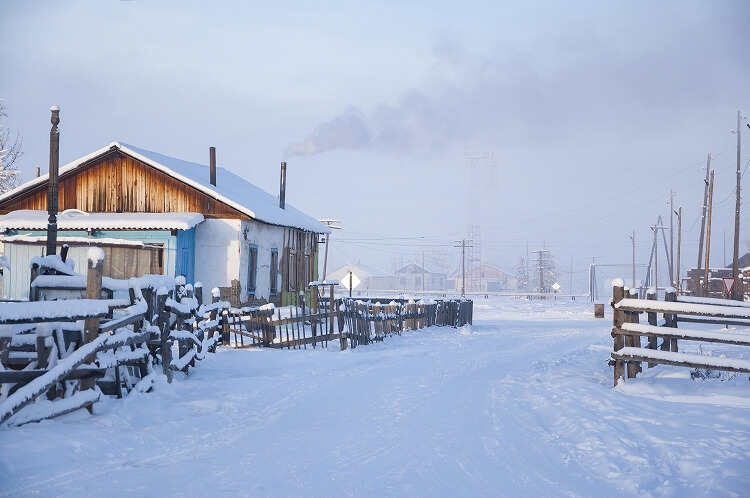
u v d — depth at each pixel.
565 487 7.44
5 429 8.84
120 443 8.88
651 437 9.48
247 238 31.05
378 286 170.12
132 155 30.88
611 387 14.09
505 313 64.06
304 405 12.35
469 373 17.47
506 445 9.41
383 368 18.00
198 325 17.17
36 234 29.69
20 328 10.06
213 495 6.83
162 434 9.55
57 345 10.12
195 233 30.59
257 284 32.34
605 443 9.19
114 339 10.62
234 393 12.80
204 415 10.91
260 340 21.67
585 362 19.81
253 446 9.09
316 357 19.23
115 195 31.27
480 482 7.58
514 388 14.83
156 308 13.00
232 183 39.28
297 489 7.11
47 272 12.18
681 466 8.20
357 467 8.10
